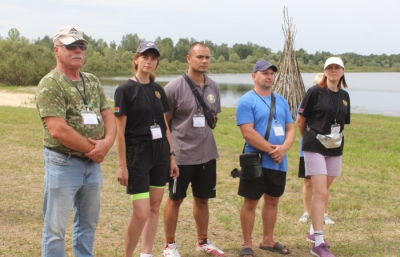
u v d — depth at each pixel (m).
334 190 7.14
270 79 4.45
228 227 5.25
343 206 6.17
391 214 5.96
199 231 4.55
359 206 6.19
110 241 4.64
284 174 4.50
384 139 13.62
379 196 6.85
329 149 4.61
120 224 5.14
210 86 4.54
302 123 4.75
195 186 4.48
